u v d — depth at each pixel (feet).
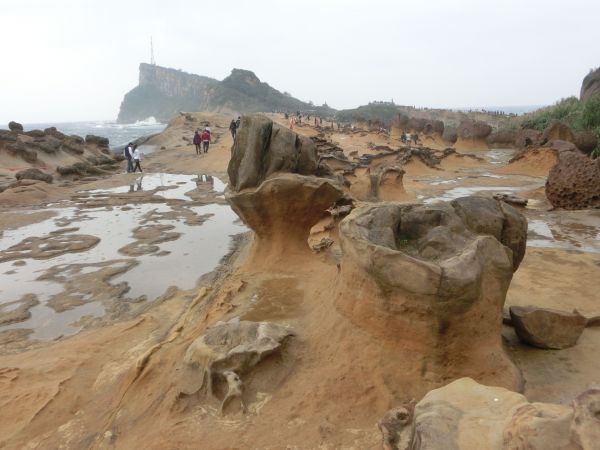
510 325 15.94
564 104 110.22
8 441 12.20
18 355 17.25
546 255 26.35
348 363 12.35
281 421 10.94
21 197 48.16
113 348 17.10
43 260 28.63
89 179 66.18
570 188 39.52
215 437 10.57
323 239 27.73
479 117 204.85
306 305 17.07
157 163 83.30
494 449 6.65
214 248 30.58
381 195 44.50
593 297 19.77
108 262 28.04
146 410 12.26
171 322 19.12
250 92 388.16
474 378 11.72
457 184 56.49
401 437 9.00
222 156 77.36
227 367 12.18
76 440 12.09
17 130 91.71
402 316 11.95
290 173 21.27
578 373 13.09
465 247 12.34
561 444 5.88
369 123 143.23
